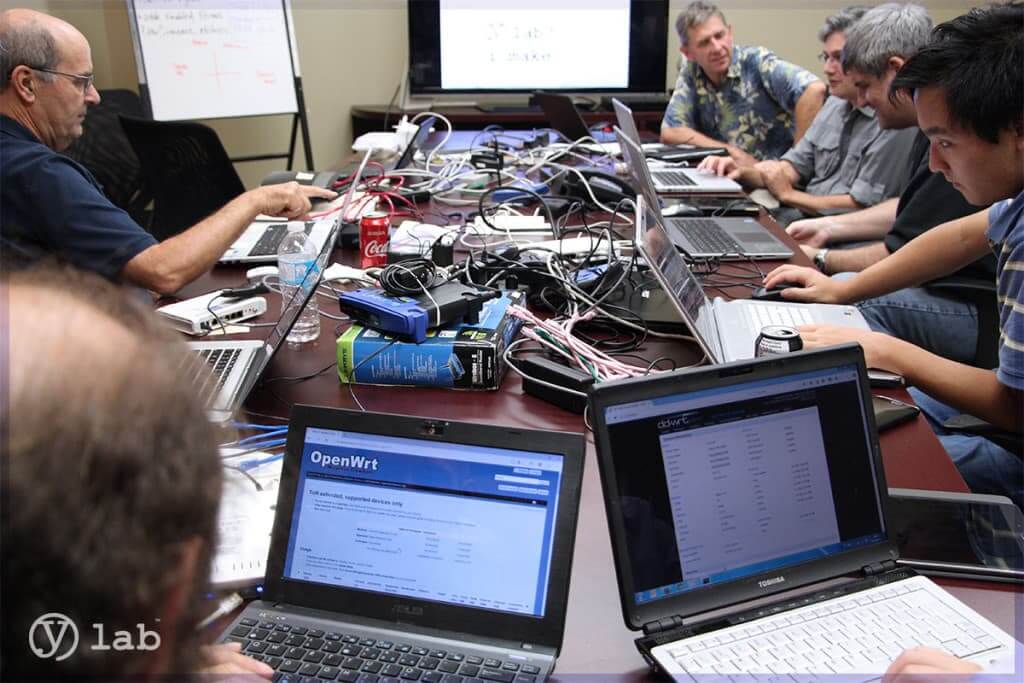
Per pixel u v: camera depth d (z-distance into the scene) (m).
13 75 1.83
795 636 0.82
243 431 1.18
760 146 3.88
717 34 3.68
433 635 0.81
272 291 1.80
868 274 1.86
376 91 4.62
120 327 0.34
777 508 0.88
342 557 0.86
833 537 0.90
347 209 2.32
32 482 0.29
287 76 4.13
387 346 1.37
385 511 0.86
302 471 0.89
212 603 0.37
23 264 0.37
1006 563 0.94
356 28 4.50
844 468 0.92
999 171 1.33
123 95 3.72
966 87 1.29
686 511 0.85
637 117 4.43
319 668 0.78
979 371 1.43
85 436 0.30
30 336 0.32
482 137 3.63
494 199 2.48
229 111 4.05
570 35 4.41
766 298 1.80
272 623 0.83
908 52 2.37
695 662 0.79
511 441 0.86
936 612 0.86
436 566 0.84
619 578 0.82
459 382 1.37
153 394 0.33
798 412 0.91
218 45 3.96
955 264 1.83
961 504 1.04
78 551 0.30
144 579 0.32
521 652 0.79
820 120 3.27
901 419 1.27
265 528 0.93
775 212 3.13
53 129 1.93
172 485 0.32
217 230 1.79
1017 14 1.29
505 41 4.41
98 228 1.74
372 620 0.83
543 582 0.82
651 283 1.73
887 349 1.43
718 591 0.85
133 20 3.81
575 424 1.26
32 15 1.88
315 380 1.41
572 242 1.97
